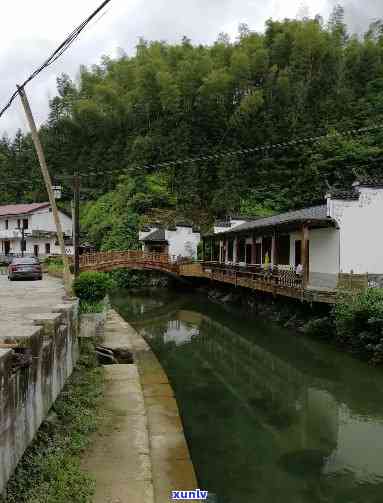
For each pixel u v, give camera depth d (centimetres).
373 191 1938
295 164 5300
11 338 591
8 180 6469
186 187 5538
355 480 756
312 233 2170
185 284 3944
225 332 2103
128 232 4981
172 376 1395
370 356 1359
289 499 700
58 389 817
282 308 2144
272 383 1309
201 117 5906
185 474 698
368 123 4831
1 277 2889
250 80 5784
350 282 1589
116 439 783
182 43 7238
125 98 6353
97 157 6228
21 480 552
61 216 5319
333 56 5459
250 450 870
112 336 1642
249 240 3150
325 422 1009
